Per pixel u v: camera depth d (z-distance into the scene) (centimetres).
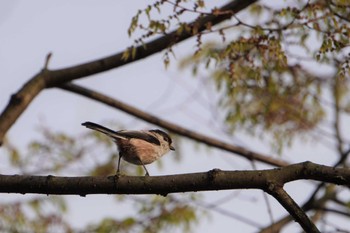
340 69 916
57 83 1170
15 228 1332
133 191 750
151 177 749
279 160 1335
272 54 935
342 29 899
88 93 1227
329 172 714
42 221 1348
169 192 747
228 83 1232
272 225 1202
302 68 1240
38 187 762
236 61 1013
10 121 1098
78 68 1162
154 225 1351
